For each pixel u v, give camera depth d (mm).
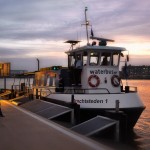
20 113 20531
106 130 16828
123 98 21812
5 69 47438
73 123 20797
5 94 40688
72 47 27656
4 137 12508
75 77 24812
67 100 23031
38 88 30250
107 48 24078
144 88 160625
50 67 27906
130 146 18172
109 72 24375
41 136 12711
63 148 10586
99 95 21719
